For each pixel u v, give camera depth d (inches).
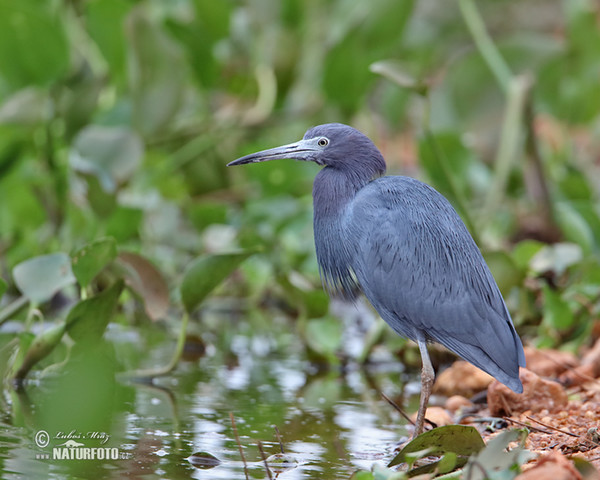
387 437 311.7
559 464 233.1
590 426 306.7
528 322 439.8
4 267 531.8
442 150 570.9
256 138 651.5
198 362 422.6
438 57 738.8
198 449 289.4
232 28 646.5
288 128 668.7
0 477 253.4
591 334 418.3
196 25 589.6
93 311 341.7
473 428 260.5
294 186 615.8
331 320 432.1
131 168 474.0
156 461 275.1
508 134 521.3
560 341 416.2
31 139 538.6
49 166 531.2
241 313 558.9
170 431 308.5
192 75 605.6
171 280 522.3
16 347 362.9
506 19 886.4
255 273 552.4
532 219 558.6
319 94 623.5
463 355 318.0
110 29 555.8
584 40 628.1
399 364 438.9
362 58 581.6
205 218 581.6
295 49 615.8
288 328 514.6
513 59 623.5
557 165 649.6
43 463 268.2
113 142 476.4
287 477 264.8
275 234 561.0
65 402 324.8
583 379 365.7
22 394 345.4
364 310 573.9
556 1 903.1
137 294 364.2
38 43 522.9
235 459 280.5
